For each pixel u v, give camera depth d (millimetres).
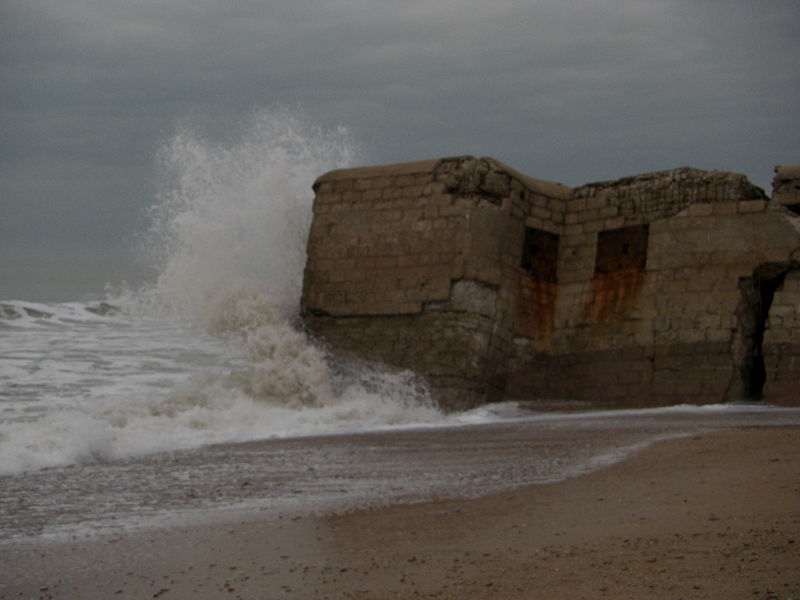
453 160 20562
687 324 19328
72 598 5840
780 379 18516
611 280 20406
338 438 14547
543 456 11344
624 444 11938
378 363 20203
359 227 21047
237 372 20391
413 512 8055
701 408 17953
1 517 8227
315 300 21203
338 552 6727
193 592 5898
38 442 12062
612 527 7016
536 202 21016
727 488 8164
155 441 13656
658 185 20250
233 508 8531
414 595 5570
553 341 20812
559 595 5383
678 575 5574
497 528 7270
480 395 19422
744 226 19266
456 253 19797
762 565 5652
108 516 8273
